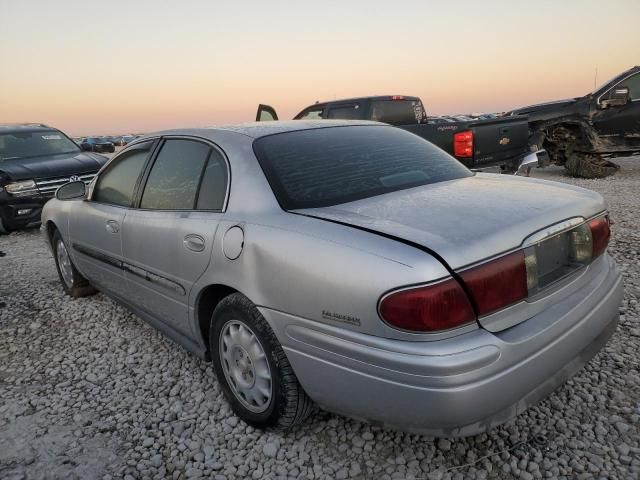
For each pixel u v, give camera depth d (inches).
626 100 363.6
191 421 107.7
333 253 78.7
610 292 96.3
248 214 96.6
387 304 71.6
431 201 90.1
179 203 116.8
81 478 92.5
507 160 283.9
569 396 104.2
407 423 74.4
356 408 79.6
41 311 179.2
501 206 86.8
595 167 375.6
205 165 113.6
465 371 69.9
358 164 107.3
